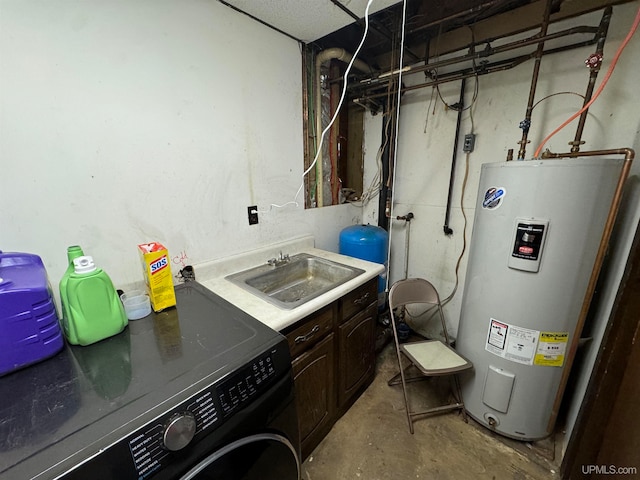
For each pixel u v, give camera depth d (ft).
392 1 4.07
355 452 4.49
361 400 5.55
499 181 4.06
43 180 2.93
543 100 4.96
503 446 4.57
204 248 4.50
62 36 2.87
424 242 7.09
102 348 2.55
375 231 6.57
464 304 4.99
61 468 1.46
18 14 2.61
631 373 3.14
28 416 1.80
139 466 1.68
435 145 6.44
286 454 2.64
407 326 7.42
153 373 2.20
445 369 4.60
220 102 4.33
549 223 3.70
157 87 3.64
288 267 5.38
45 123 2.88
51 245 3.07
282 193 5.60
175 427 1.79
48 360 2.38
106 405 1.88
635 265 3.10
